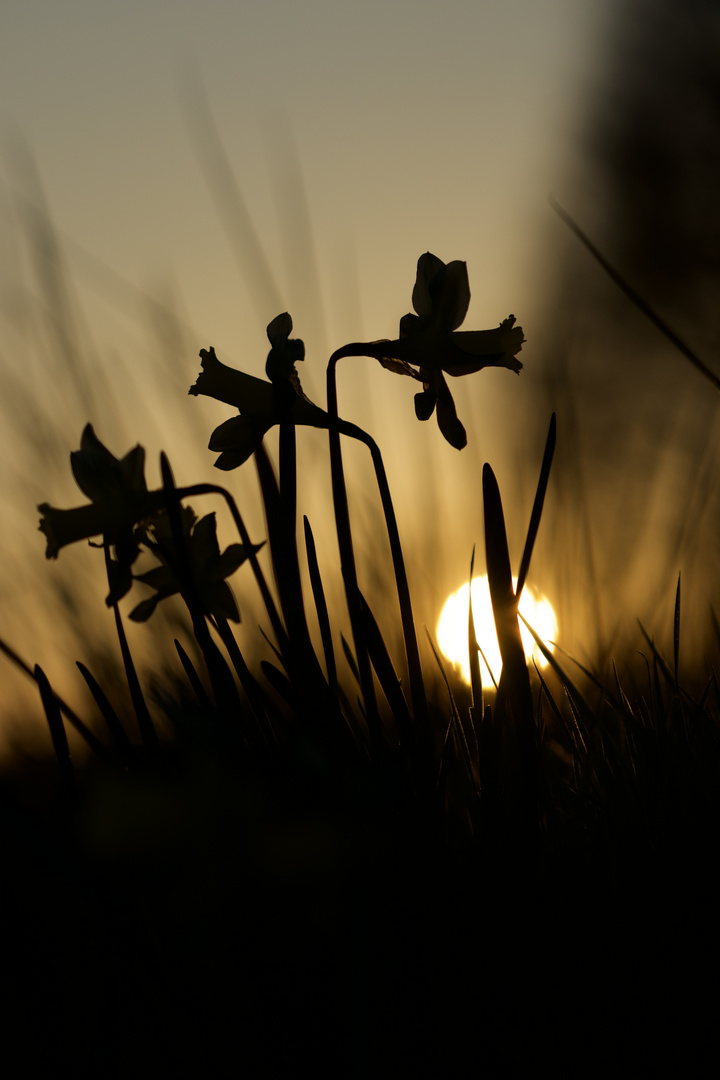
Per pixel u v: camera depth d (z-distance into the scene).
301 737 0.95
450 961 0.96
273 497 1.00
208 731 0.93
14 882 1.00
